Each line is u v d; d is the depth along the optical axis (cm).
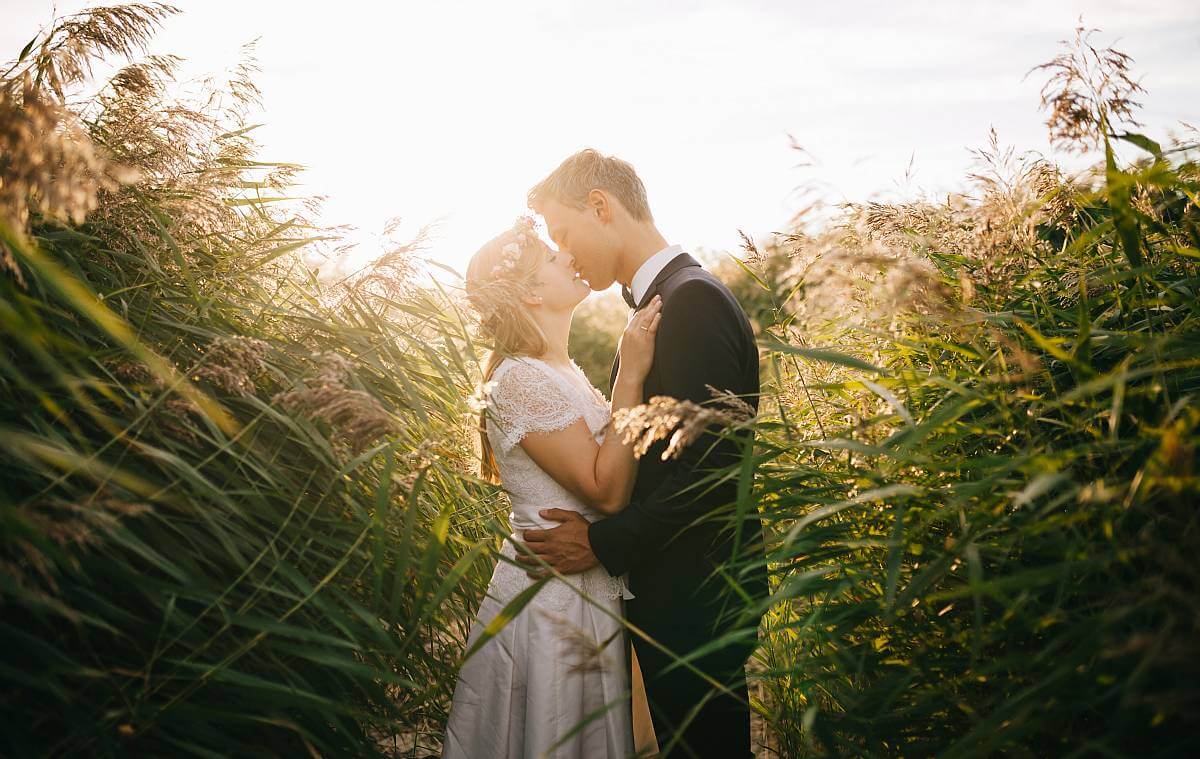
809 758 147
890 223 187
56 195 124
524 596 139
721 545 203
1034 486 107
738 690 194
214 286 193
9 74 180
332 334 202
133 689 131
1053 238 205
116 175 138
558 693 192
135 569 140
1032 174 176
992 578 140
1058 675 103
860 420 150
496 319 215
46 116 135
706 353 201
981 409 160
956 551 124
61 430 144
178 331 176
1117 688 100
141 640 136
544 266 226
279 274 227
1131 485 117
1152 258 160
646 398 212
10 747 115
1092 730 116
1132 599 107
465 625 215
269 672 150
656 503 196
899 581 153
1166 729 105
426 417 202
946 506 136
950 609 147
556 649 194
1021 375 141
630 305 243
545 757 189
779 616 206
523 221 229
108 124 196
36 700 121
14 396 141
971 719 124
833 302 166
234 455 153
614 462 199
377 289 209
